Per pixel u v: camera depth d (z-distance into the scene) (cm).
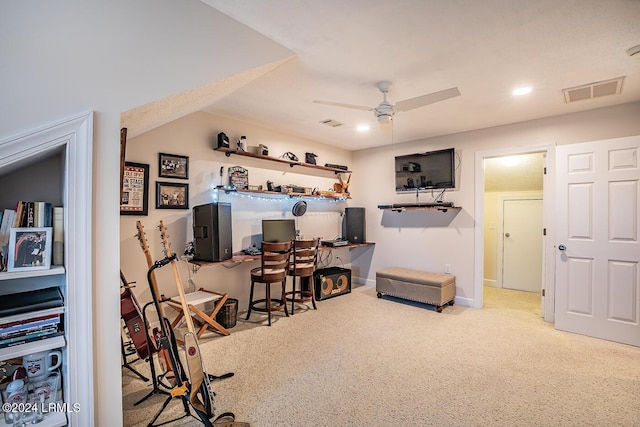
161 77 164
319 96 294
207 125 347
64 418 139
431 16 173
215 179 354
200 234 320
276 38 197
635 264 288
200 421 182
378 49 209
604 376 233
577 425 179
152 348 205
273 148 416
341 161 524
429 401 202
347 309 394
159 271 309
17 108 129
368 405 198
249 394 209
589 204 311
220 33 180
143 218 300
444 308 401
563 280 325
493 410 193
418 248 464
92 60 146
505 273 521
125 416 186
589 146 311
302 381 225
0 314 134
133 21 157
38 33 134
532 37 193
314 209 484
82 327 142
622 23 177
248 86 271
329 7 167
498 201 524
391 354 269
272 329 325
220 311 327
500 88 272
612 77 250
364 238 512
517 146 375
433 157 441
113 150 151
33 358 146
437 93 274
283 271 352
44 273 137
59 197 167
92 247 146
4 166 127
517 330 325
